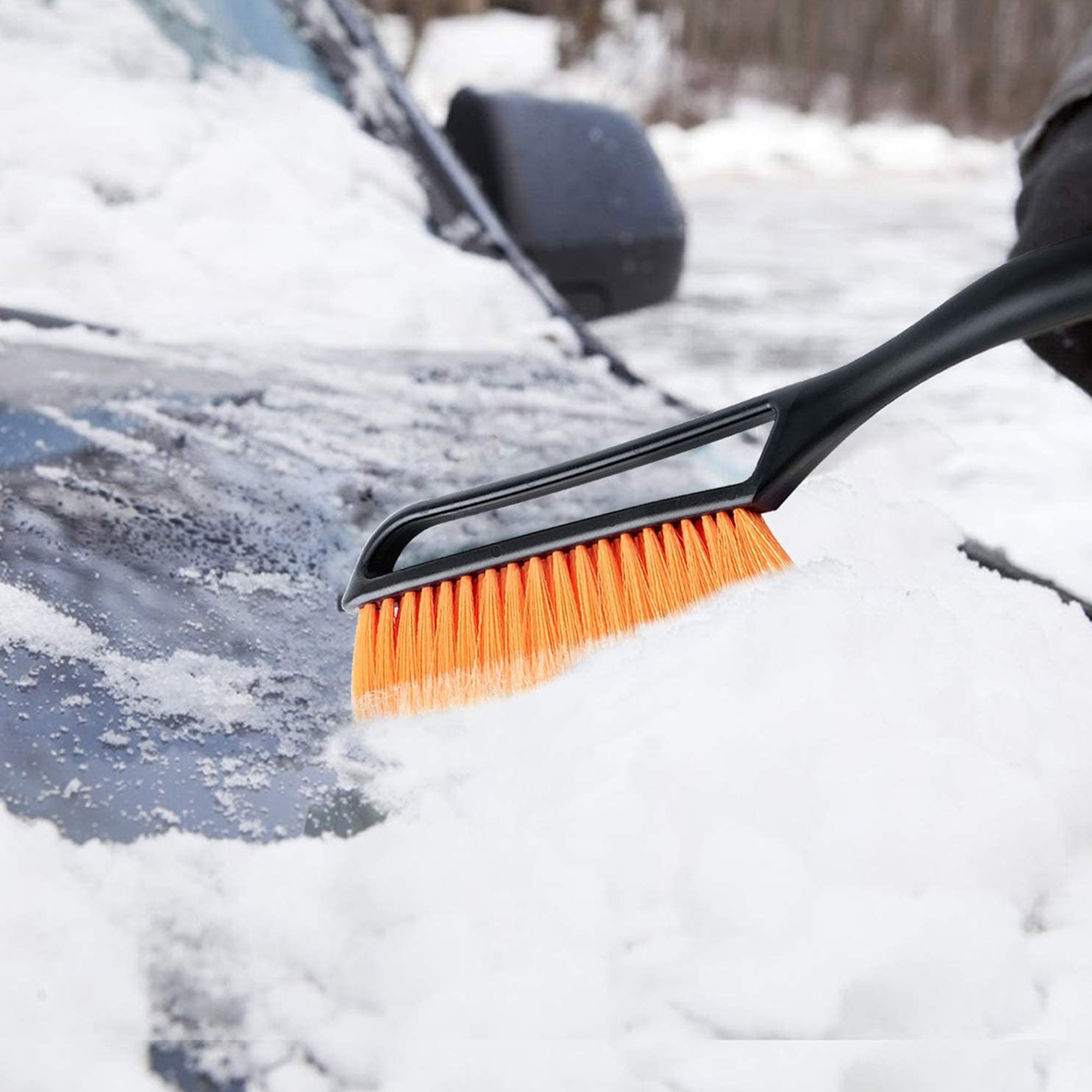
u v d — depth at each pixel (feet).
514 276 5.70
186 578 3.02
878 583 2.72
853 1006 1.90
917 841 2.07
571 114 6.48
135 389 3.91
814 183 41.91
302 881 2.11
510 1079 1.77
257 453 3.73
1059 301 2.64
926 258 19.99
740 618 2.54
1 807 2.16
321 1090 1.75
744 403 2.89
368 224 5.58
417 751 2.52
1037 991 1.94
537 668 2.75
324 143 5.79
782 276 17.52
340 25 6.37
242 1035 1.83
